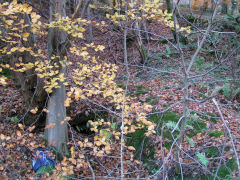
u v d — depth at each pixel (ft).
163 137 13.46
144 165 12.99
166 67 24.75
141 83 21.83
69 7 35.94
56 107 13.67
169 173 10.97
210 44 26.30
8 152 11.84
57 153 13.74
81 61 20.81
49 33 12.05
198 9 38.47
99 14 30.94
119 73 24.80
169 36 33.94
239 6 31.30
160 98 17.94
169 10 28.84
